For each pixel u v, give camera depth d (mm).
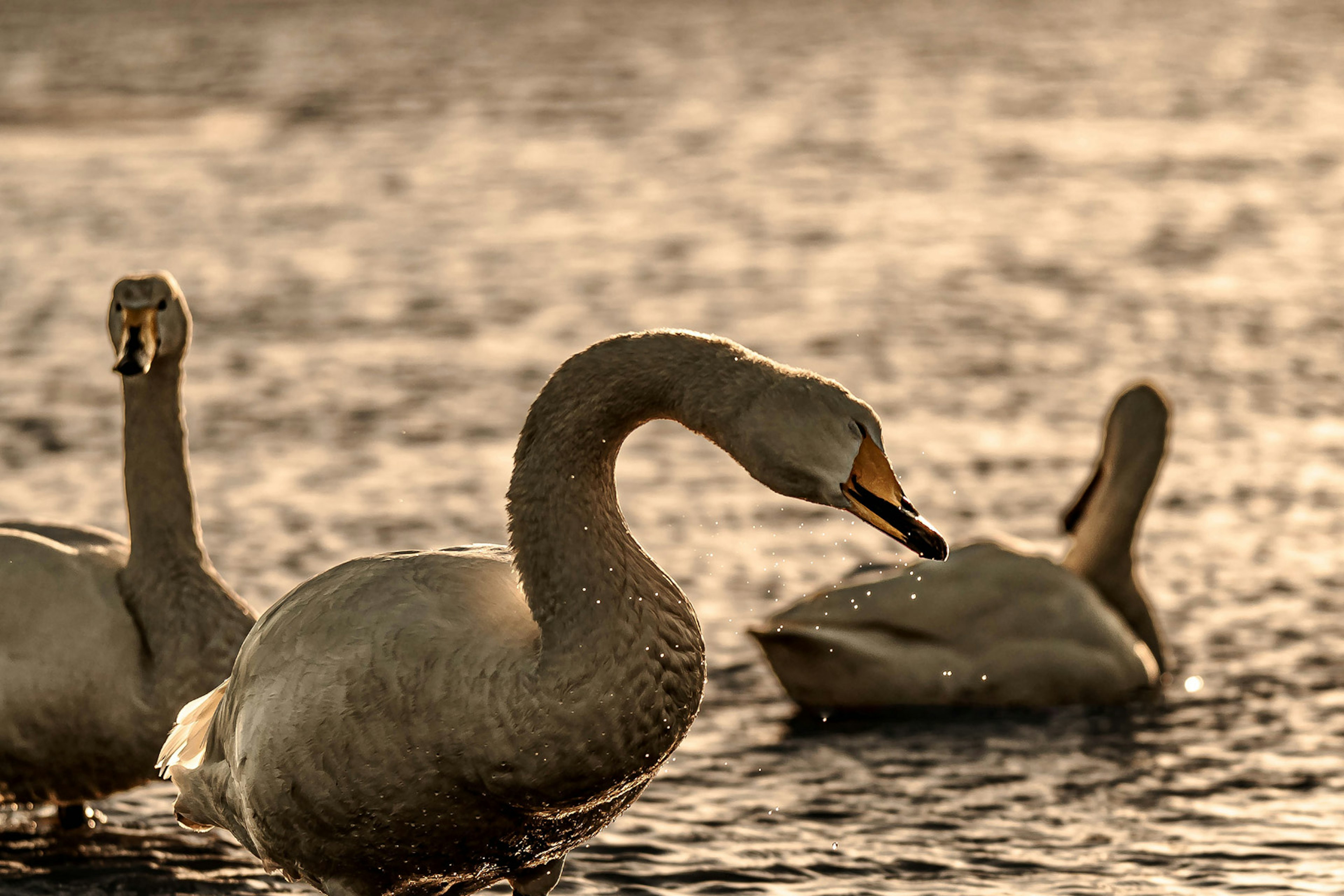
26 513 14336
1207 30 68875
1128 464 11625
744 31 70250
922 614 10797
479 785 5711
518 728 5609
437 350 20922
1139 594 11680
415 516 14414
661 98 49312
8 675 7777
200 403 18328
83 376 19391
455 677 5680
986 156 38094
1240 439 17156
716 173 36375
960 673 10766
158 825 8695
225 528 14023
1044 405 18359
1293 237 28438
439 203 32656
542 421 5770
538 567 5688
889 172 36219
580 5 84062
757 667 11539
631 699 5617
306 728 5824
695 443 17031
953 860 8328
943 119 44562
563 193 33844
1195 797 9234
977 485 15508
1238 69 54625
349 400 18484
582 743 5609
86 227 29656
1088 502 11930
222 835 8570
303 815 5918
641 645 5633
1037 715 10641
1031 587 10938
